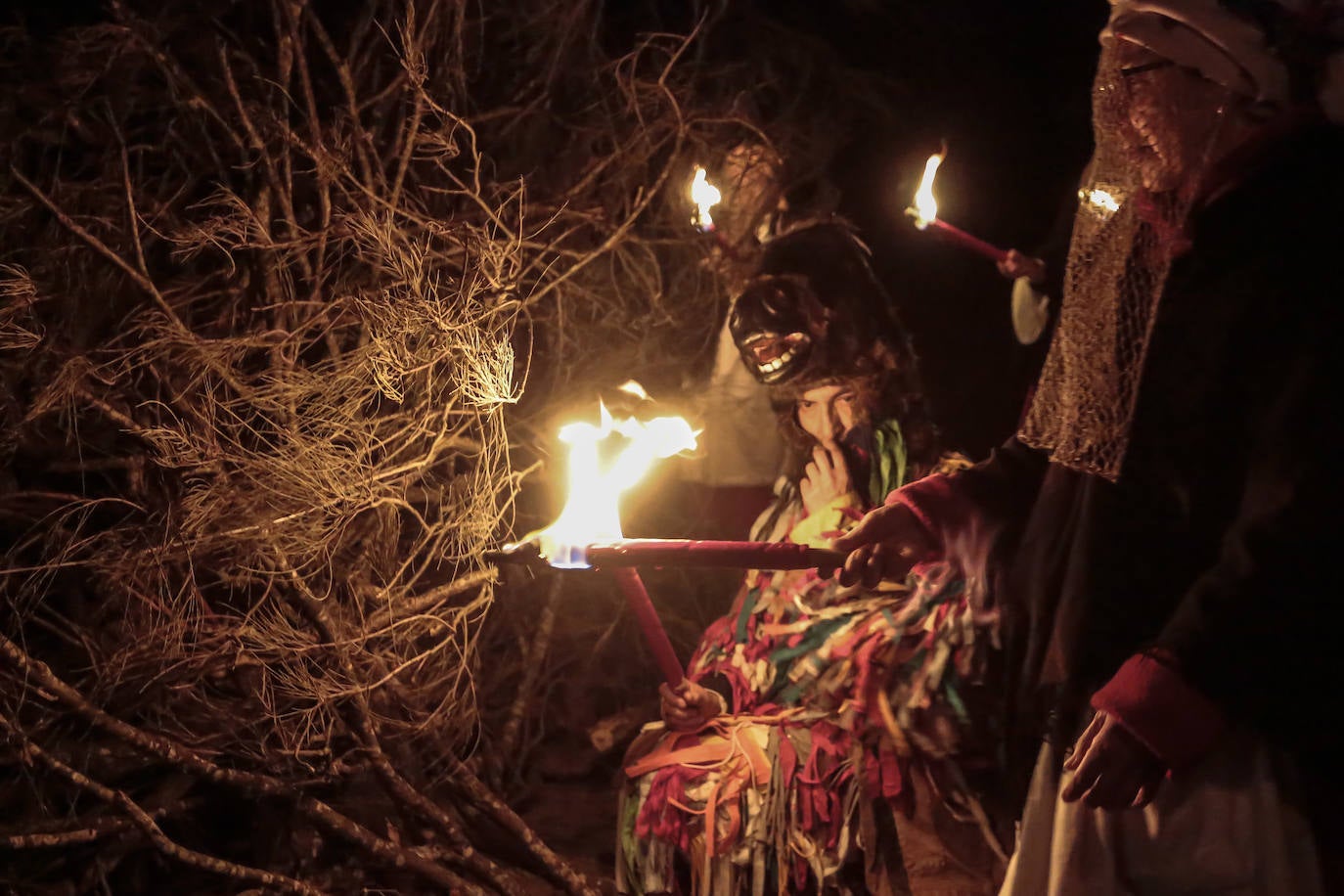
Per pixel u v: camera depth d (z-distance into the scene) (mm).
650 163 2717
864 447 1876
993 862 1662
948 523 1461
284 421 1751
